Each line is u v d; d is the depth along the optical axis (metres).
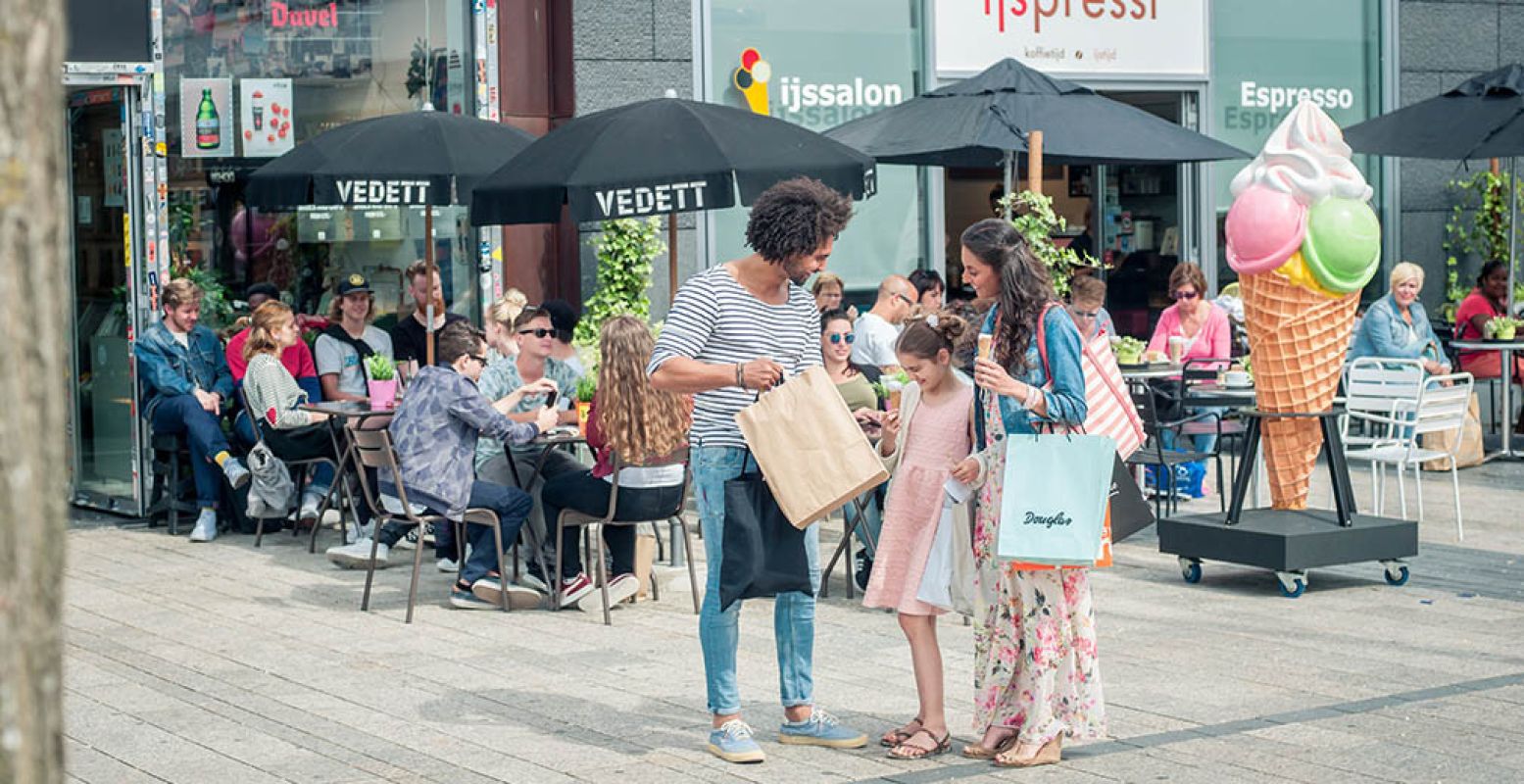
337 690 7.57
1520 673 7.61
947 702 7.26
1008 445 6.00
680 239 14.00
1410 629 8.56
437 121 10.77
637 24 13.81
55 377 2.18
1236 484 9.71
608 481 8.98
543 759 6.43
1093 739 6.23
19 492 2.13
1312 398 9.64
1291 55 16.52
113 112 12.45
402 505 9.08
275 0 12.80
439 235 13.58
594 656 8.21
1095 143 11.13
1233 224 9.61
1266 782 6.00
